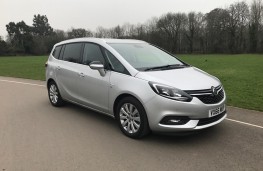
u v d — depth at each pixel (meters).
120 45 6.57
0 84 14.11
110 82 5.92
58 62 7.89
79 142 5.54
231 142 5.47
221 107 5.48
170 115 5.04
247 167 4.50
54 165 4.61
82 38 7.38
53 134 5.99
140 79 5.43
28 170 4.46
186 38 95.25
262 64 31.59
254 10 84.81
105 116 7.24
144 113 5.34
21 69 25.55
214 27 89.44
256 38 83.19
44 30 119.81
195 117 5.07
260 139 5.62
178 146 5.30
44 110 7.96
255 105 8.55
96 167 4.54
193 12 94.56
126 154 4.98
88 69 6.64
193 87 5.16
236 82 14.67
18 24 97.38
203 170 4.42
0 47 87.62
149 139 5.63
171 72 5.76
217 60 43.22
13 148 5.28
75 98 7.21
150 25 97.31
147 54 6.57
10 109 8.16
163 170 4.42
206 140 5.57
